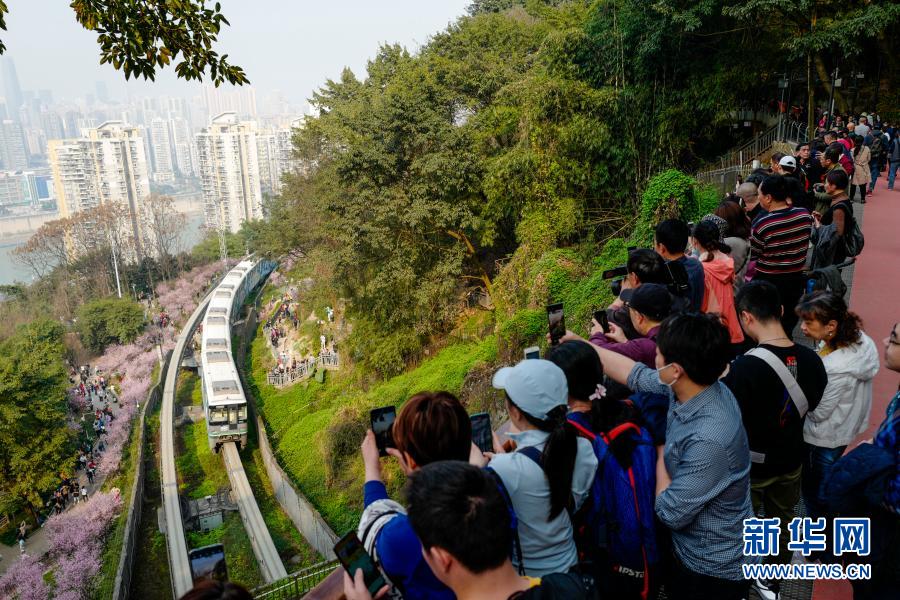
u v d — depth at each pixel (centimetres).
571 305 1983
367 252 3038
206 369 4475
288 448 3509
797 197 852
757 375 414
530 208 2512
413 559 288
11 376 4231
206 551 313
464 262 3434
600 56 2538
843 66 3064
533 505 314
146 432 4634
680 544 347
